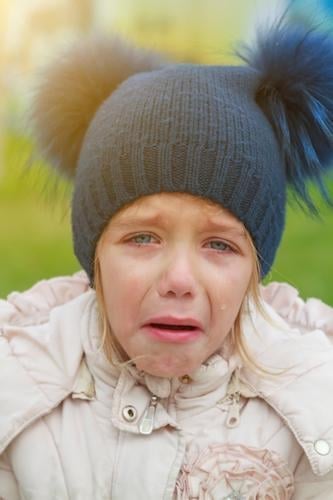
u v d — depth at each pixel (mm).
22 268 3639
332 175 1343
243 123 1188
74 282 1531
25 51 4160
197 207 1130
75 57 1404
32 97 1431
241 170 1158
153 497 1144
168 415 1205
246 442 1200
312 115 1275
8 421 1207
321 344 1313
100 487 1166
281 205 1258
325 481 1210
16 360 1279
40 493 1175
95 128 1239
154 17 4473
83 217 1226
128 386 1215
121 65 1397
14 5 4316
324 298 3170
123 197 1150
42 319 1451
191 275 1109
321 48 1273
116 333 1173
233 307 1164
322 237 3910
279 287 1529
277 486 1150
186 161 1132
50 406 1225
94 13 4445
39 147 1453
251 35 1358
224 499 1134
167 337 1116
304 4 1351
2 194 4551
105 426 1209
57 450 1201
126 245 1152
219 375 1219
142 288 1123
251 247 1196
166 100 1171
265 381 1249
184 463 1175
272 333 1335
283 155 1289
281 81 1273
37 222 4316
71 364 1257
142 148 1144
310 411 1209
